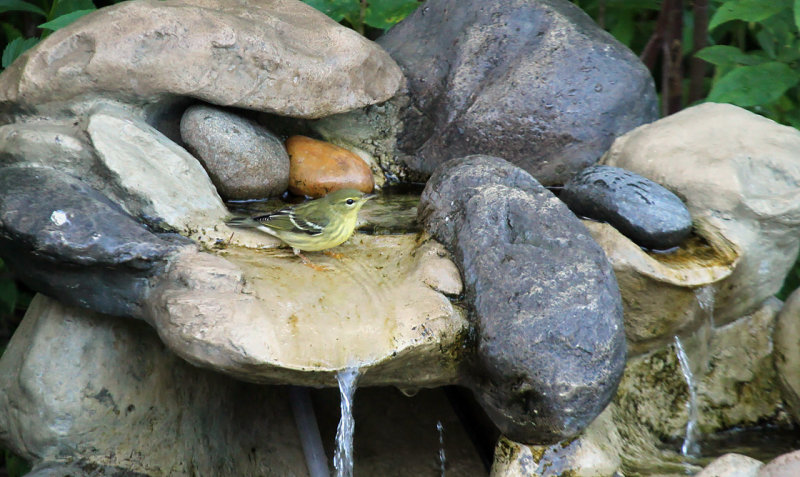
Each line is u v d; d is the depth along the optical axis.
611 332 6.49
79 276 6.75
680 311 7.65
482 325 6.62
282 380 6.23
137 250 6.54
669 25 10.10
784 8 9.03
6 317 11.40
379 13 10.20
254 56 8.05
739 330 8.43
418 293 6.78
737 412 8.31
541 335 6.39
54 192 6.82
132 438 7.34
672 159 8.20
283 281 6.74
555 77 9.33
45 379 7.10
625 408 7.90
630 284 7.49
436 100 9.61
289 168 8.80
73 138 7.27
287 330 6.12
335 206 7.20
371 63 8.83
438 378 6.86
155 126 8.27
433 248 7.32
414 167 9.73
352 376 6.21
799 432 8.26
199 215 7.54
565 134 9.27
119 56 7.61
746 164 7.86
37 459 7.19
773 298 8.69
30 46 8.98
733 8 8.71
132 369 7.39
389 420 9.11
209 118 8.17
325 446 8.71
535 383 6.41
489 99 9.41
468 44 9.69
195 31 7.81
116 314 6.87
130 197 7.27
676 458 7.71
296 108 8.39
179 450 7.60
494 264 6.81
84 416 7.13
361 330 6.32
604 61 9.41
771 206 7.64
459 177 7.61
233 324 5.96
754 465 6.21
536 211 7.13
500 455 7.12
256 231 7.58
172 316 6.09
